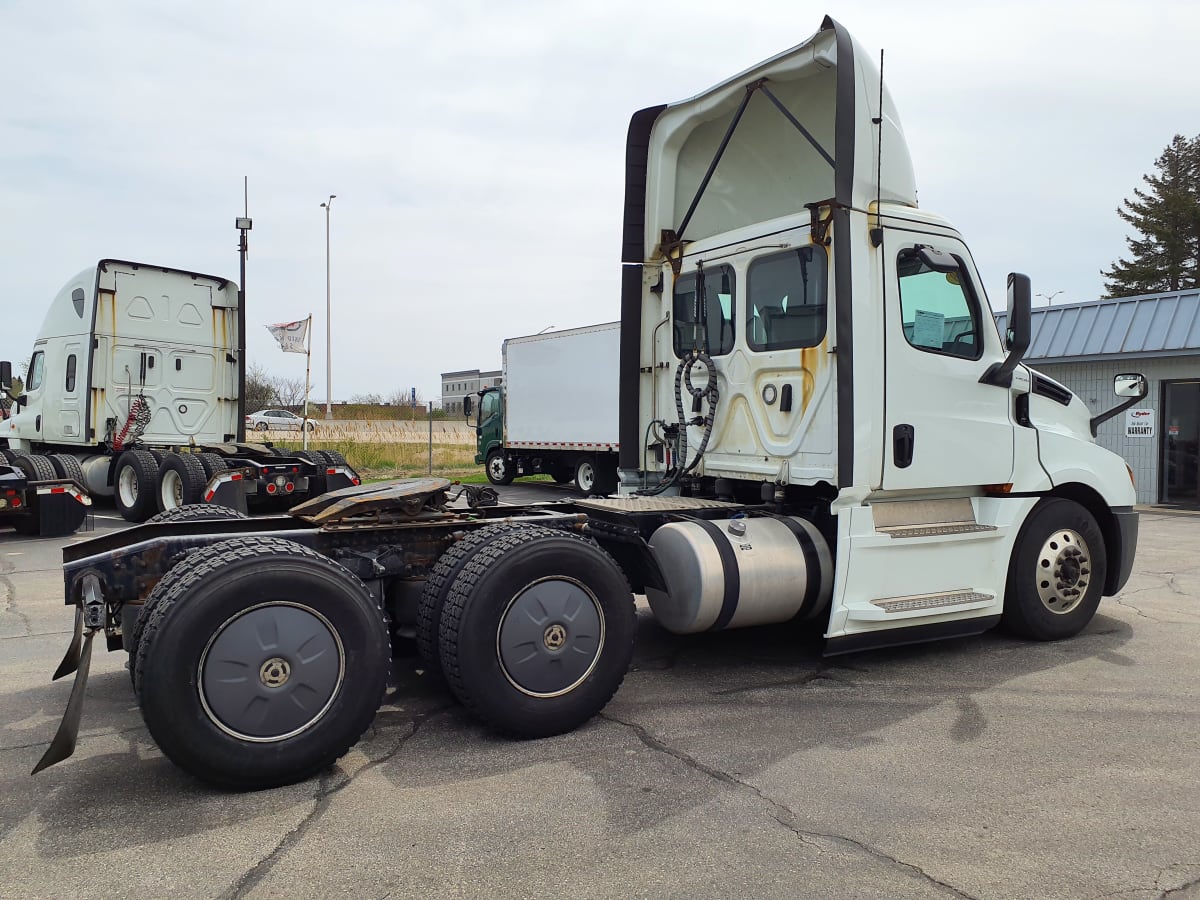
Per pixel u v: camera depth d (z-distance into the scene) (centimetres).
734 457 564
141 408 1289
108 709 446
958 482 530
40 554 970
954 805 341
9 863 291
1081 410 618
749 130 604
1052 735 418
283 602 342
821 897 274
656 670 523
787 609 493
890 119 508
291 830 315
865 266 491
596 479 1762
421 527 434
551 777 363
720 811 334
